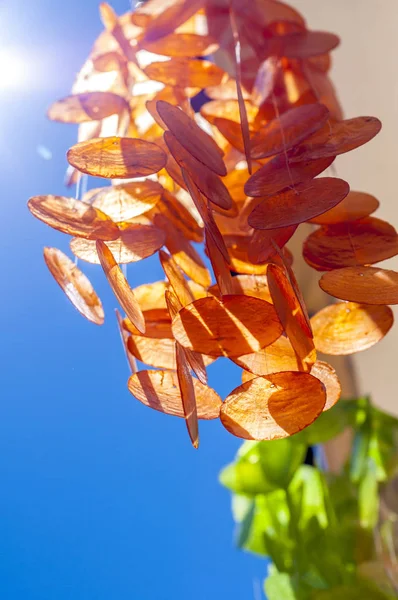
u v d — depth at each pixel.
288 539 0.77
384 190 0.95
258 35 0.64
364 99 0.97
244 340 0.45
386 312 0.53
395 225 0.93
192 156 0.49
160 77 0.58
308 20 0.99
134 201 0.52
